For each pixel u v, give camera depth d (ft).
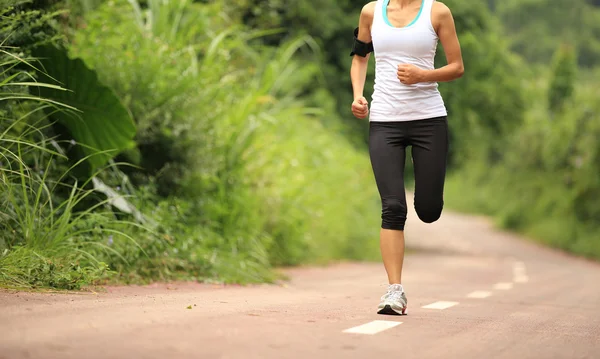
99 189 57.88
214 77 74.84
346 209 120.47
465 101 171.73
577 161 208.74
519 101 183.93
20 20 52.24
